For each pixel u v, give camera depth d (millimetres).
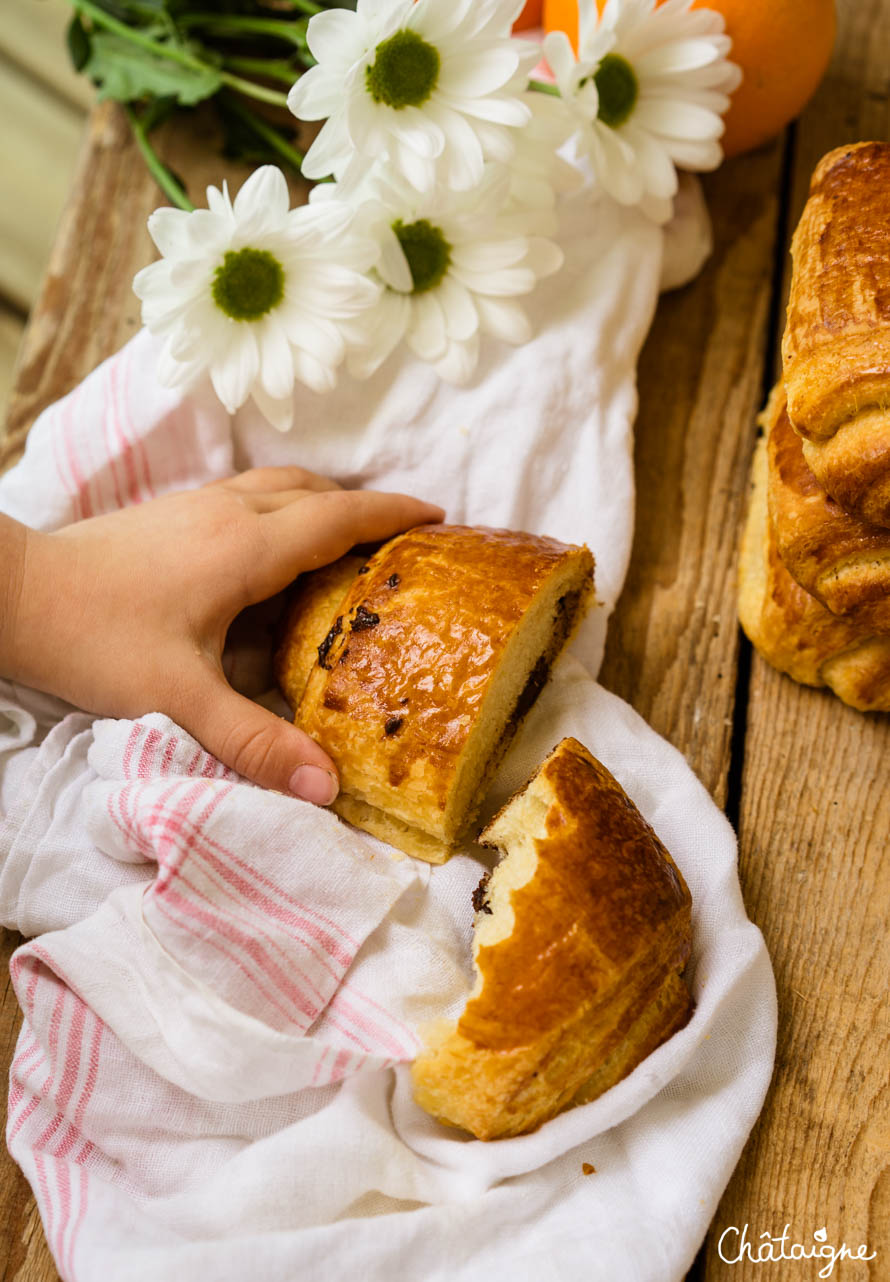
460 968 423
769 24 465
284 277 449
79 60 508
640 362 500
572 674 456
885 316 405
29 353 505
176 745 425
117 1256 390
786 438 441
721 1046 419
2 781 441
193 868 412
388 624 424
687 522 483
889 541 419
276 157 515
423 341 465
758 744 460
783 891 445
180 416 468
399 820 433
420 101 440
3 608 426
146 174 522
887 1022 431
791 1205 416
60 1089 412
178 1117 411
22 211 653
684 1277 412
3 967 437
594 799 411
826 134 521
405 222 453
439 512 461
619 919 400
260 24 499
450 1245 397
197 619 432
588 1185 408
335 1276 391
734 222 513
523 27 495
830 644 444
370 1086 409
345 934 419
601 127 463
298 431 476
